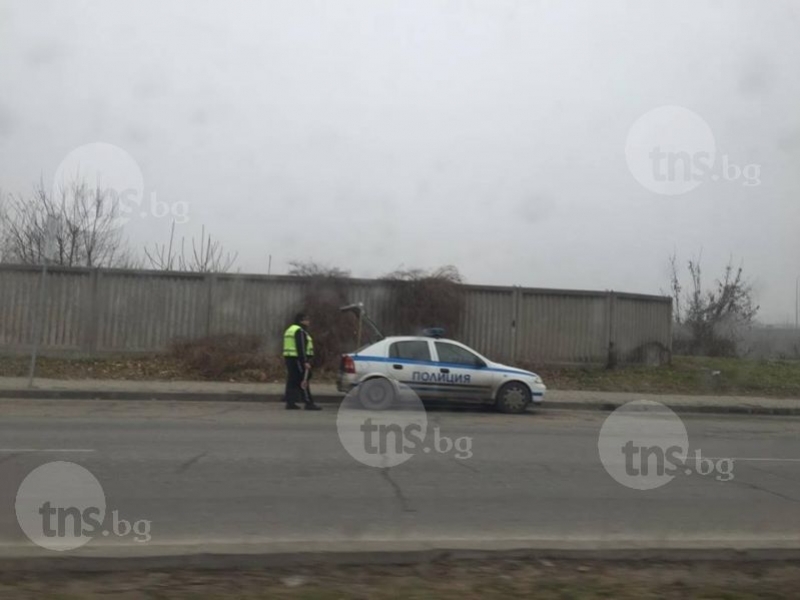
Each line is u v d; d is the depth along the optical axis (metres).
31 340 21.30
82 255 26.28
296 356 16.31
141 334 21.70
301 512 7.64
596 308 23.19
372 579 5.46
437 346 16.86
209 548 5.94
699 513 8.07
